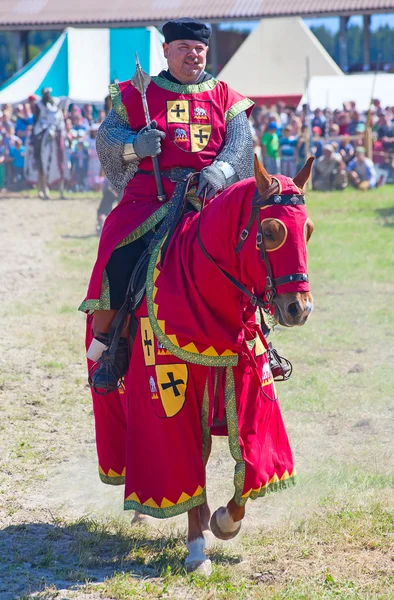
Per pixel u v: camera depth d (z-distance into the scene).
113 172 8.74
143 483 7.96
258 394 7.92
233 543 8.86
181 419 7.74
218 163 8.29
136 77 8.48
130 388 8.09
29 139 44.09
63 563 8.41
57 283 22.80
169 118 8.55
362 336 17.39
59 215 36.28
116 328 8.38
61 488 10.48
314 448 11.64
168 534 9.16
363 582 7.89
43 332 17.92
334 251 26.48
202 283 7.59
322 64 56.31
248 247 7.27
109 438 9.12
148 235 8.40
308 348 16.62
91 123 46.22
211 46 71.50
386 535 8.90
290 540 8.88
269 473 8.06
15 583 7.90
